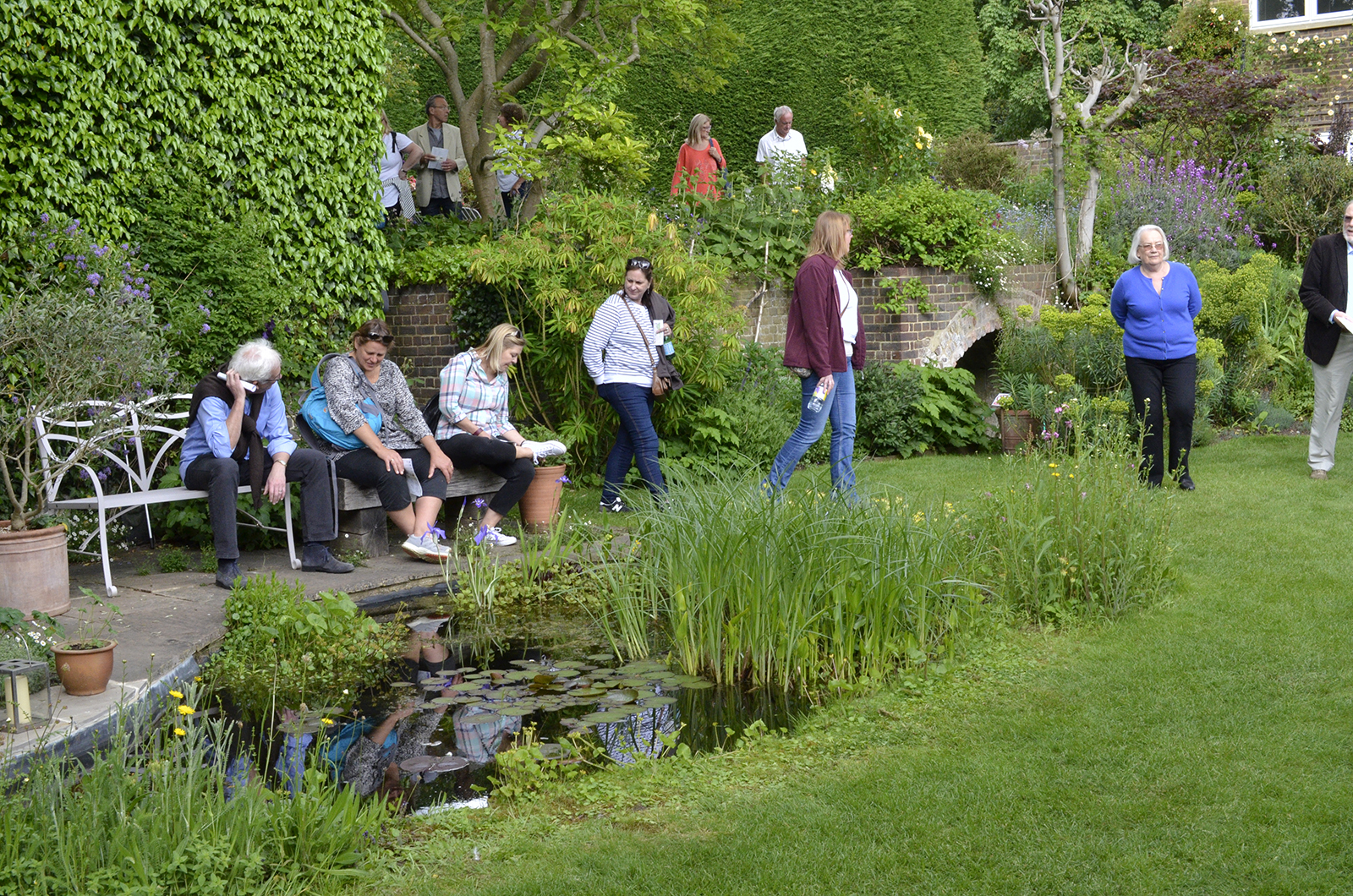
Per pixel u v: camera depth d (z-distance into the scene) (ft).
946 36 61.87
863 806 10.41
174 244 23.54
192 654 15.28
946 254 36.55
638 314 23.97
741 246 34.83
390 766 12.01
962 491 25.13
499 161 35.86
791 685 14.76
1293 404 34.99
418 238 33.27
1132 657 14.32
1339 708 12.23
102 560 19.01
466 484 22.98
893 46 60.64
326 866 9.34
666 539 16.75
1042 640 15.40
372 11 28.09
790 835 9.89
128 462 22.79
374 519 21.43
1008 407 31.22
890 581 15.17
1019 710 12.79
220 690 14.60
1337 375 24.39
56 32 21.36
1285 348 36.22
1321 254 24.49
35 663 12.11
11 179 21.02
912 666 14.75
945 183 52.65
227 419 19.31
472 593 18.92
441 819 10.47
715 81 47.42
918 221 36.19
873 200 36.68
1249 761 10.99
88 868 8.71
